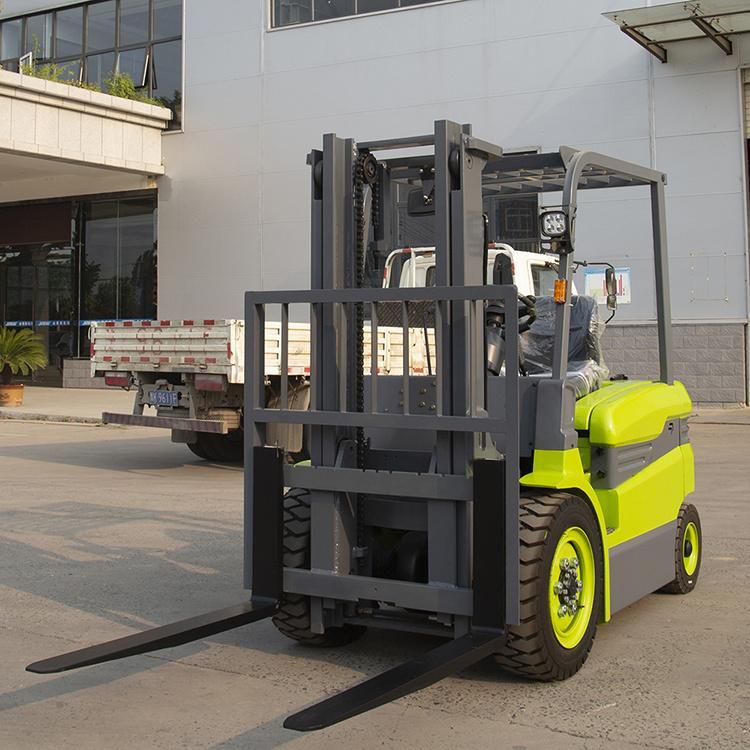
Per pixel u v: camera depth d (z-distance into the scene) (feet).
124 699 15.94
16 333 75.77
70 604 21.49
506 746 13.82
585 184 20.59
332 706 12.39
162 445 53.47
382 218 18.17
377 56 73.51
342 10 75.00
